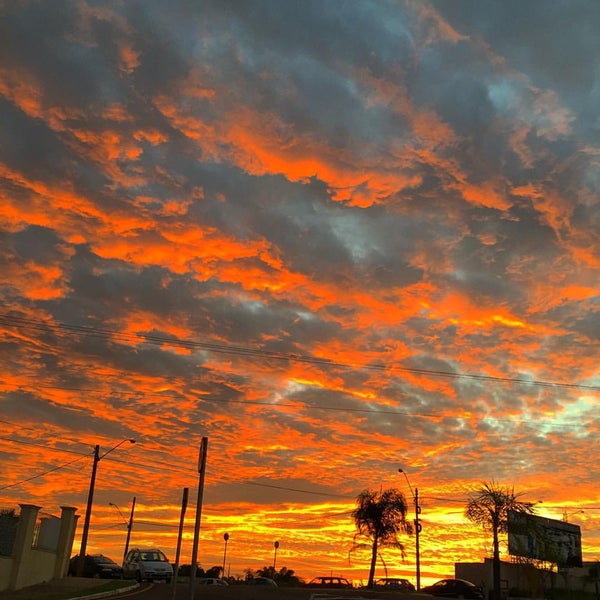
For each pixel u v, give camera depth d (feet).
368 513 199.52
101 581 112.88
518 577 175.22
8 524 98.94
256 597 101.40
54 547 116.26
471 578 193.36
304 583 184.85
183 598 90.99
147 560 127.75
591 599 173.99
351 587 177.06
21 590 94.68
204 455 52.24
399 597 119.96
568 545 185.06
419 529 189.57
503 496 159.94
